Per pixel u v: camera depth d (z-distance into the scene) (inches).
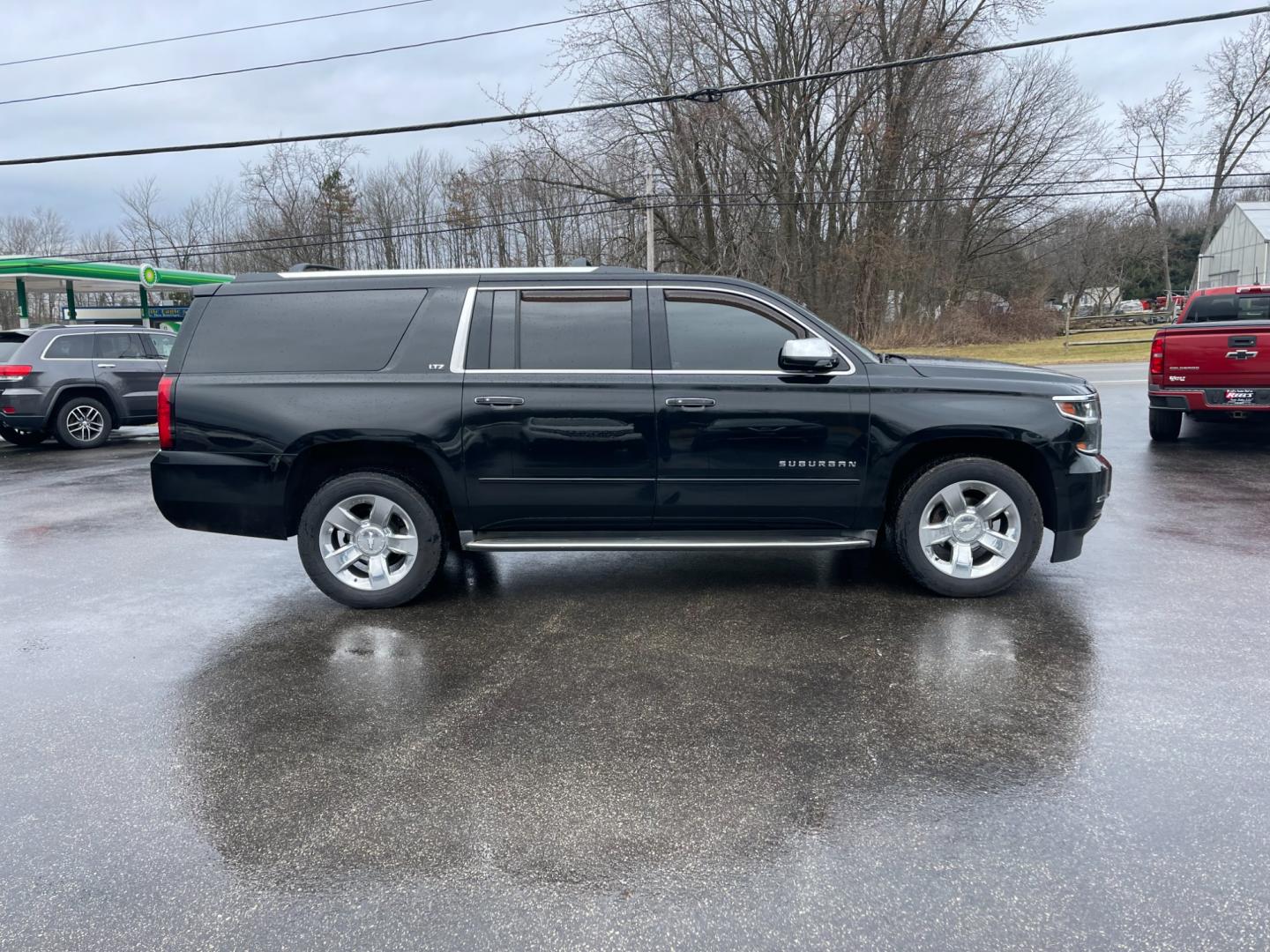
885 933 88.4
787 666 159.0
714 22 1186.0
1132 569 217.3
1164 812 109.0
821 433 189.3
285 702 147.9
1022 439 187.9
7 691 153.9
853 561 232.2
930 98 1301.7
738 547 190.4
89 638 181.5
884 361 203.0
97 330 508.4
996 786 116.2
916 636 172.7
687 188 1277.1
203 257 2121.1
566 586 212.5
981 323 1521.9
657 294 192.2
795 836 105.8
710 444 189.5
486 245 1667.1
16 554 253.6
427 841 106.3
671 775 121.2
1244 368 368.5
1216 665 155.5
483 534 198.1
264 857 103.7
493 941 88.4
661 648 169.8
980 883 95.9
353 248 1871.3
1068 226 1824.6
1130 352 1054.4
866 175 1323.8
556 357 191.0
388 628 185.0
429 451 189.3
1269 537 246.7
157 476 194.1
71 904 95.5
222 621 191.6
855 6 1165.1
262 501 192.2
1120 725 133.0
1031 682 149.4
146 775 123.7
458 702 146.8
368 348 192.5
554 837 106.8
